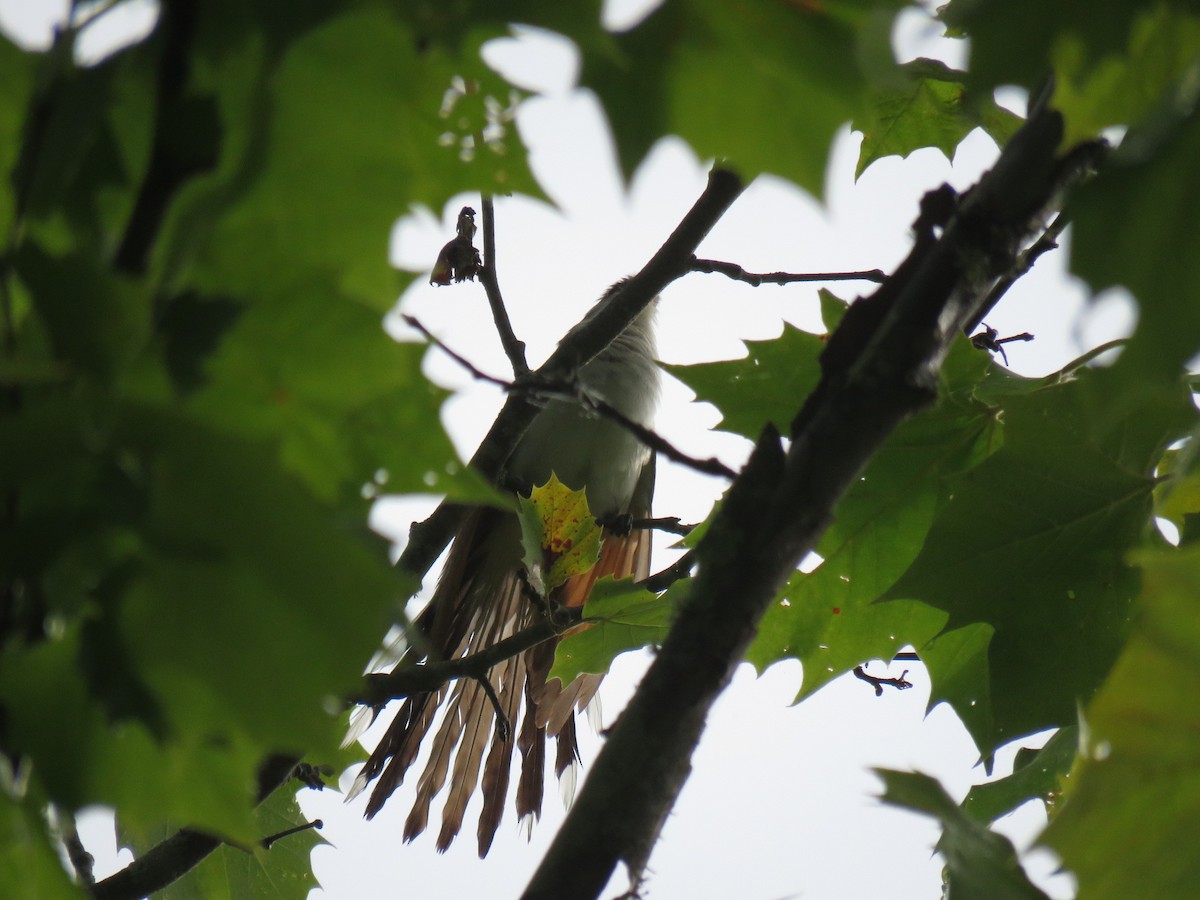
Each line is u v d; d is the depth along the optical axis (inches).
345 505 104.9
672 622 130.1
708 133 117.3
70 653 96.3
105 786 99.8
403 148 105.5
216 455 84.1
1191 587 127.7
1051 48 122.3
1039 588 220.5
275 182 103.0
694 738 123.0
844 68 113.4
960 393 237.3
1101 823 132.5
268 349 99.0
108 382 82.5
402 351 100.9
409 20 105.0
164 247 95.8
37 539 84.4
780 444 132.3
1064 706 218.7
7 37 113.2
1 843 100.4
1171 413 212.1
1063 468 217.2
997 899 135.8
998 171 139.7
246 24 103.5
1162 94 120.1
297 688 89.5
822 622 249.1
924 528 243.3
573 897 114.7
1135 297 117.7
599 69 117.3
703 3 113.4
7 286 88.1
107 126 102.4
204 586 87.8
